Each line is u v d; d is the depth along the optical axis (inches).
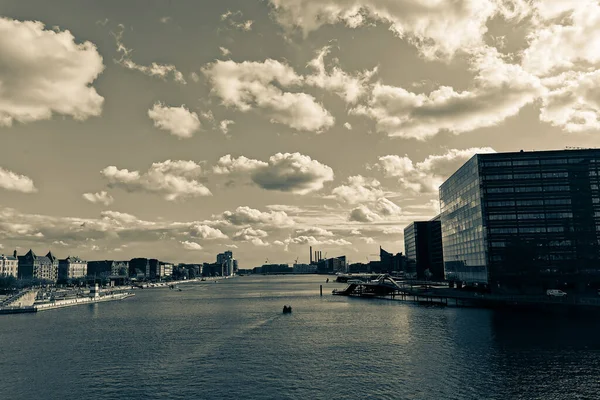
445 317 4658.0
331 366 2815.0
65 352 3395.7
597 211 5999.0
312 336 3887.8
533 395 2174.0
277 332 4151.1
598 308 4564.5
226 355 3189.0
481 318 4416.8
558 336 3348.9
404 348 3245.6
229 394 2326.5
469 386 2325.3
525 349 2997.0
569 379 2383.1
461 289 7391.7
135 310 6619.1
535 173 6151.6
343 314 5447.8
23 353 3373.5
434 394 2233.0
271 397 2267.5
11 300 6825.8
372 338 3690.9
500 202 6161.4
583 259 5940.0
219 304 7549.2
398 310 5649.6
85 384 2551.7
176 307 7057.1
